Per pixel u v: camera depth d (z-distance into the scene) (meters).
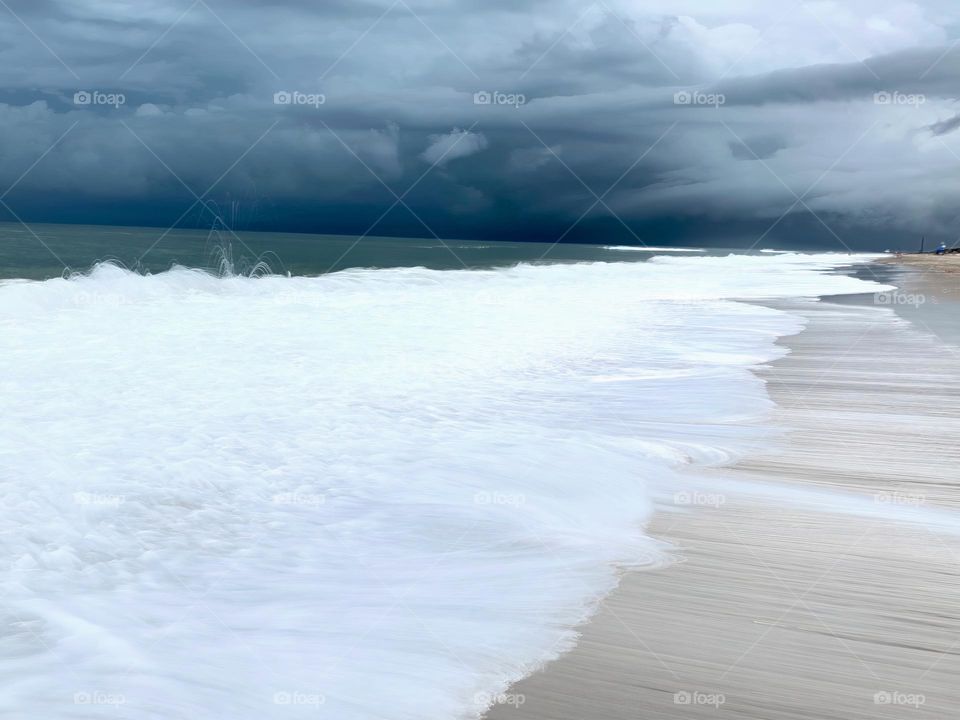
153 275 14.35
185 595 3.18
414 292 16.73
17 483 4.23
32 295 11.52
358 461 5.03
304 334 10.14
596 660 2.84
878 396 7.88
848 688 2.72
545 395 7.35
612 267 34.44
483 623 3.07
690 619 3.18
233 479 4.55
